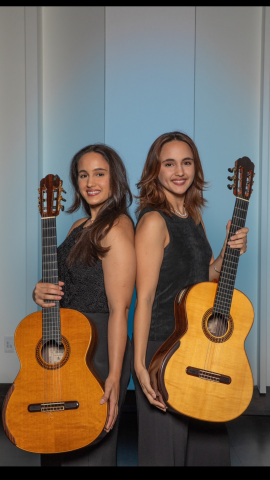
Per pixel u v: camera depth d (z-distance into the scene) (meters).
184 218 1.93
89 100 3.59
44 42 3.60
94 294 1.77
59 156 3.61
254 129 3.57
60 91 3.60
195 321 1.74
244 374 1.72
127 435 2.82
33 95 3.43
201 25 3.56
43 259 1.83
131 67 3.58
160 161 1.87
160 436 1.76
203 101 3.57
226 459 1.83
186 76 3.58
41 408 1.64
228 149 3.57
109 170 1.83
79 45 3.59
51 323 1.70
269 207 3.54
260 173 3.50
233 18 3.56
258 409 3.34
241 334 1.76
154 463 1.76
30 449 1.62
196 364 1.70
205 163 3.57
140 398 1.80
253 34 3.56
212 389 1.69
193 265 1.87
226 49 3.56
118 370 1.69
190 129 3.60
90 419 1.63
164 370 1.68
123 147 3.60
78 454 1.75
